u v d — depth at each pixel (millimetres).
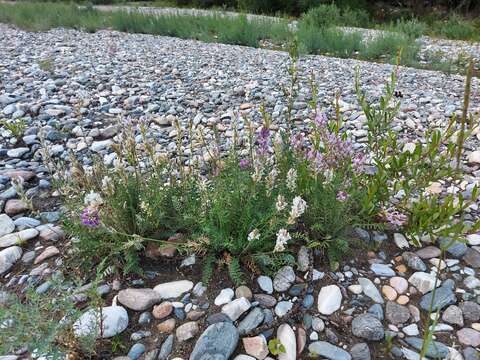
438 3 17703
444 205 2908
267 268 2684
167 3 22656
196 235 2756
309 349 2270
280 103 5652
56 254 2951
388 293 2613
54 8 15344
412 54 9305
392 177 3316
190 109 5547
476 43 11742
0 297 2531
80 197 2924
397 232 3086
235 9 20500
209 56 8688
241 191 2820
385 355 2250
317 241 2787
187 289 2590
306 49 9445
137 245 2648
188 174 3119
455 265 2818
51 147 4531
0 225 3244
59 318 2332
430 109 5566
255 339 2279
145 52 8961
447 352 2240
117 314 2396
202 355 2162
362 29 13945
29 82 6477
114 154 4277
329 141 2887
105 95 6020
